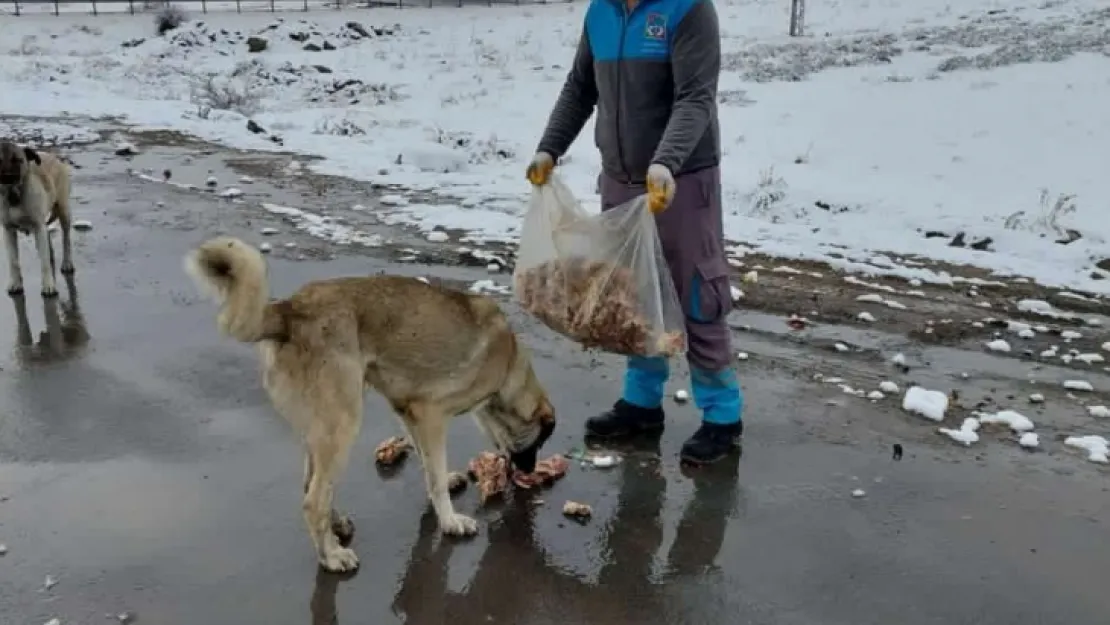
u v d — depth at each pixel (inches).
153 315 275.0
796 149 594.9
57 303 285.6
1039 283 335.3
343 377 150.6
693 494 183.3
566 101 200.2
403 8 1699.1
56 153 518.6
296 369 148.9
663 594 151.6
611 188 193.6
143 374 232.7
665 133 173.3
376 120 709.9
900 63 943.7
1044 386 240.4
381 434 205.6
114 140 567.5
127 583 149.6
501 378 172.1
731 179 515.2
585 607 148.0
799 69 919.0
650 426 208.4
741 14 1497.3
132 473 184.5
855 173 532.1
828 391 233.6
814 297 309.6
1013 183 505.4
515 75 1000.9
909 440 207.6
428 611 145.9
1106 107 684.7
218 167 498.3
